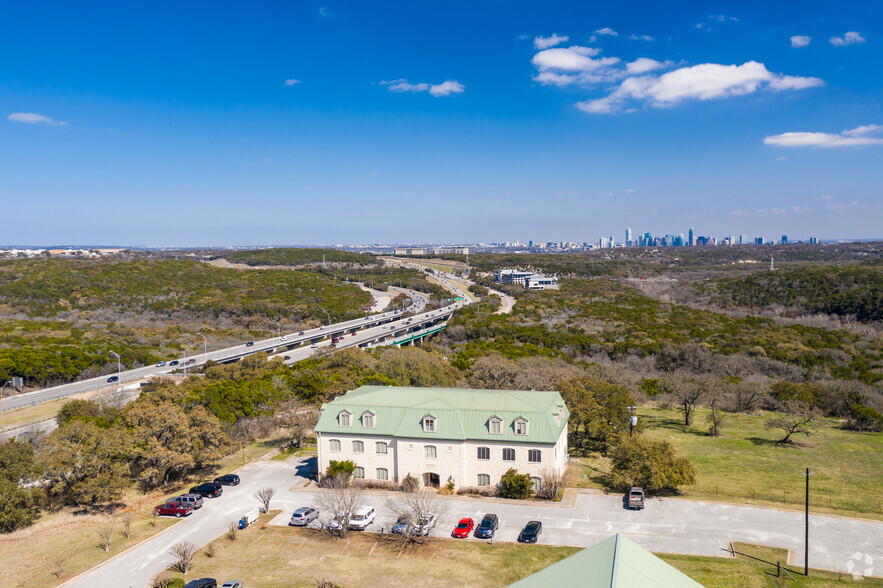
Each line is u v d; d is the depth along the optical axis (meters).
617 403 73.69
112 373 111.06
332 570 42.09
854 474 62.91
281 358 118.06
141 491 57.94
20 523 49.62
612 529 47.91
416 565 42.56
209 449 61.53
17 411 83.31
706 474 62.59
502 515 51.00
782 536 46.47
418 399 61.75
